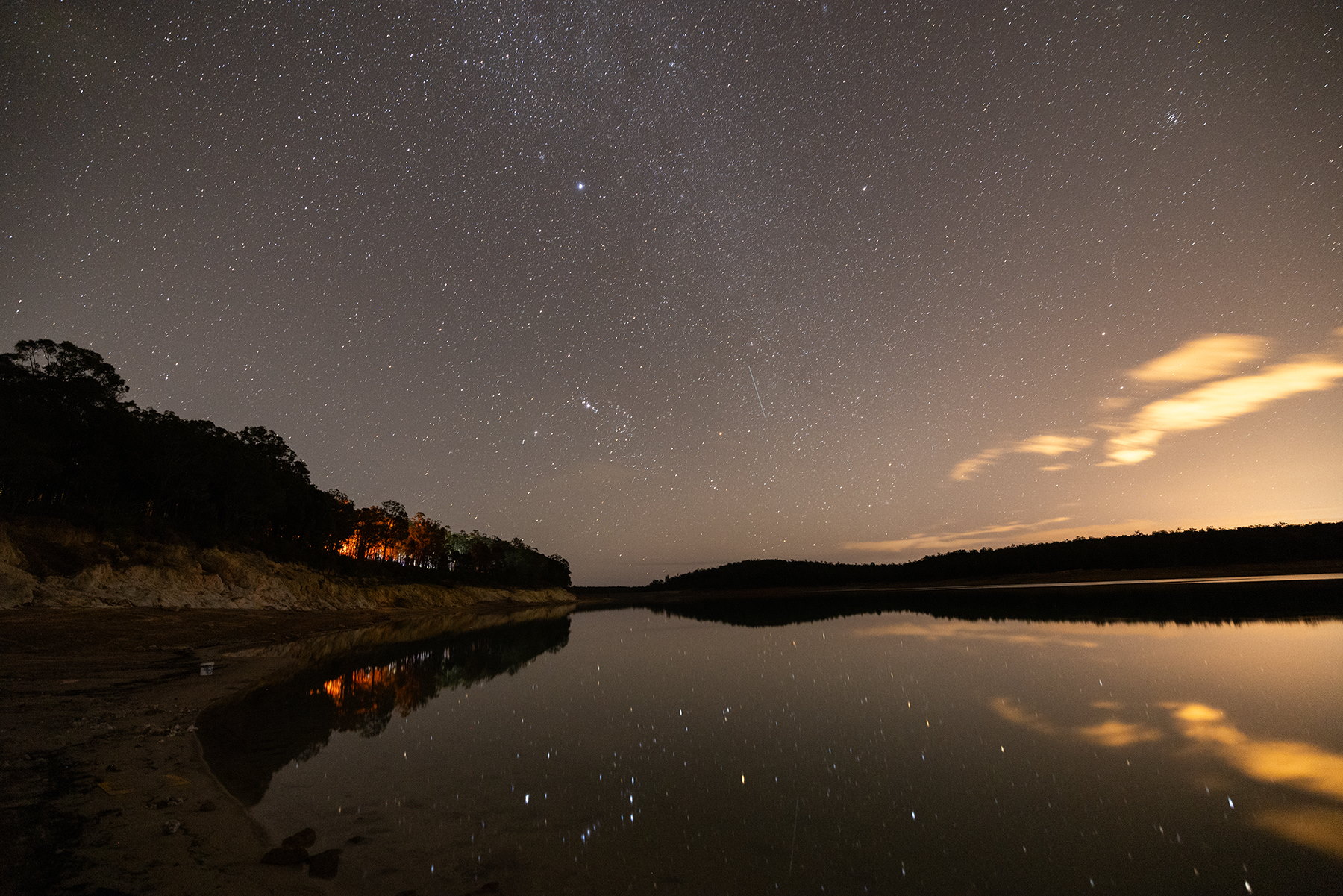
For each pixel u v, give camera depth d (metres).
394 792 8.23
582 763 9.66
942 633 29.12
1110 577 105.44
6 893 5.05
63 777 8.23
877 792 8.20
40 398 43.00
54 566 34.81
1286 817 6.94
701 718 13.04
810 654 23.62
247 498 56.62
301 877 5.52
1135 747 9.77
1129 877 5.81
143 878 5.38
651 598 154.50
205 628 31.81
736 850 6.47
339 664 22.56
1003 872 5.97
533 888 5.52
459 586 96.94
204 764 9.08
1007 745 10.23
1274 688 13.52
